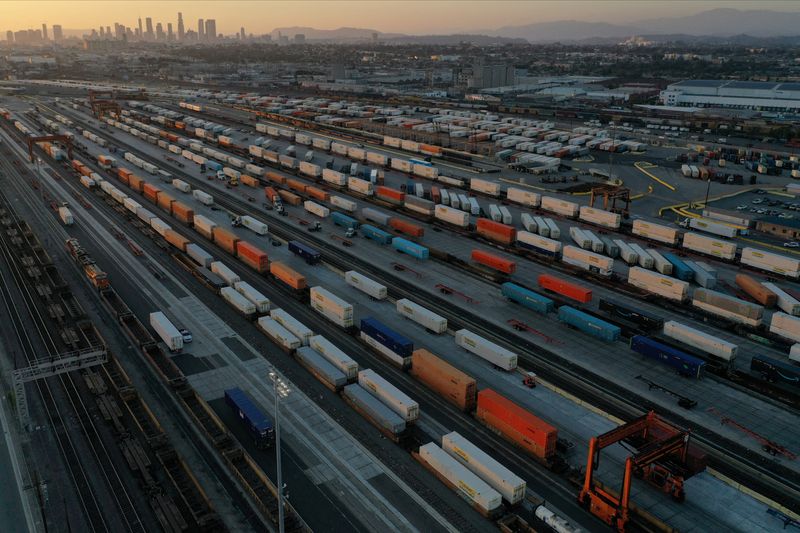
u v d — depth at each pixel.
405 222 123.75
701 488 54.38
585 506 51.56
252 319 85.75
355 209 137.88
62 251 114.56
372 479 54.38
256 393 67.62
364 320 79.44
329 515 49.88
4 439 59.84
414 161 186.62
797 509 51.50
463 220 129.25
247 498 52.00
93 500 51.72
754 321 84.31
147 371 72.69
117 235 122.00
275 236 123.50
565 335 83.50
